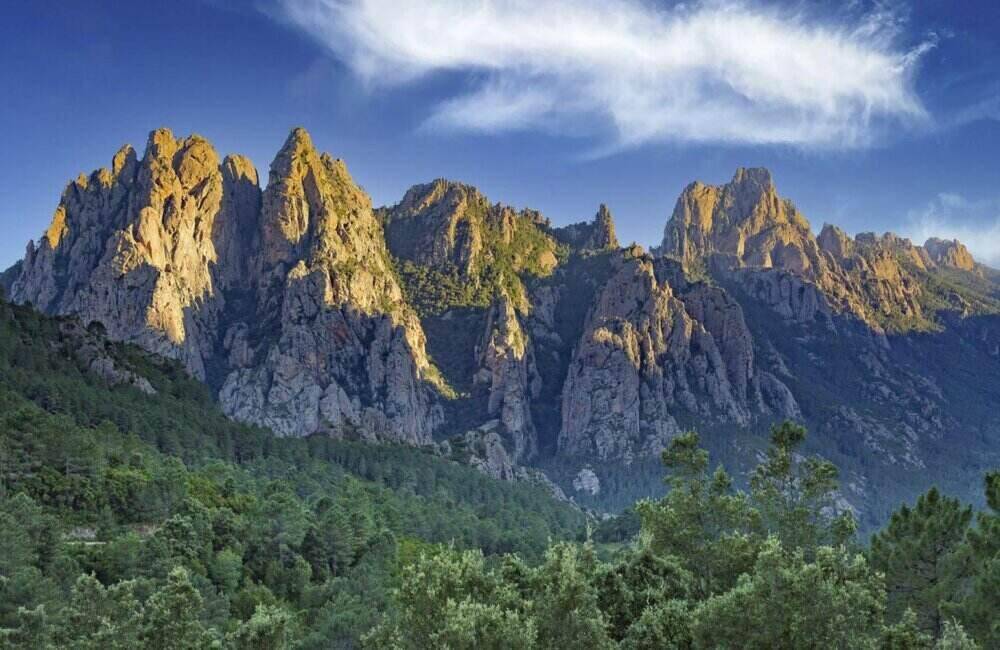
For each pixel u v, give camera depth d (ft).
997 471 215.72
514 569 153.38
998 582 176.45
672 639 142.31
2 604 255.29
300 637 329.93
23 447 417.28
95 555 337.72
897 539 229.25
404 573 137.90
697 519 171.12
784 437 180.45
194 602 162.40
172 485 435.12
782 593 125.70
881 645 131.95
